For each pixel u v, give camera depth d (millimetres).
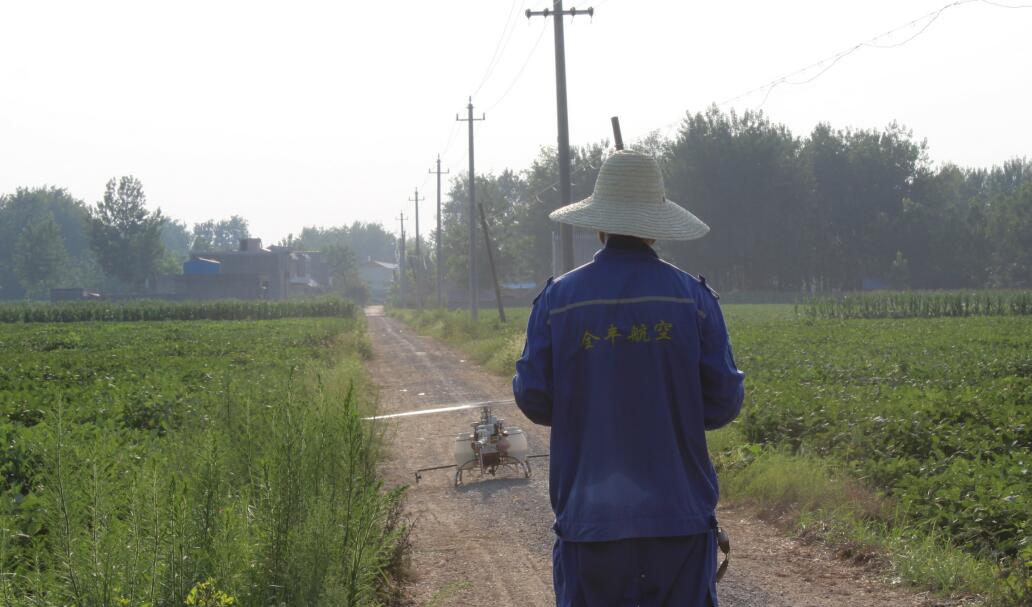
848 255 104562
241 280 121562
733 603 6742
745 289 101188
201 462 5859
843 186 103688
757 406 13141
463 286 108750
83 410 13008
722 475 10875
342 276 169375
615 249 3395
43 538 5941
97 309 74188
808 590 6988
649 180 3418
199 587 4641
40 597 4664
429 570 7891
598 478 3184
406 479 12391
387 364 34000
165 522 4996
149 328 53312
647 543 3129
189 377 20562
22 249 156500
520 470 12633
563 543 3289
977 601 6480
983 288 103062
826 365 20172
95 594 4508
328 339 39812
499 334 40844
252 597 5156
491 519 9820
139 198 145875
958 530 7969
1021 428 11242
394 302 142625
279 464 5691
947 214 106812
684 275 3383
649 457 3189
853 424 11844
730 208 97000
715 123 97500
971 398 13133
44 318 72812
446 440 15719
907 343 27812
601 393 3229
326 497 5691
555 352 3312
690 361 3246
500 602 6930
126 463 6398
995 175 173250
